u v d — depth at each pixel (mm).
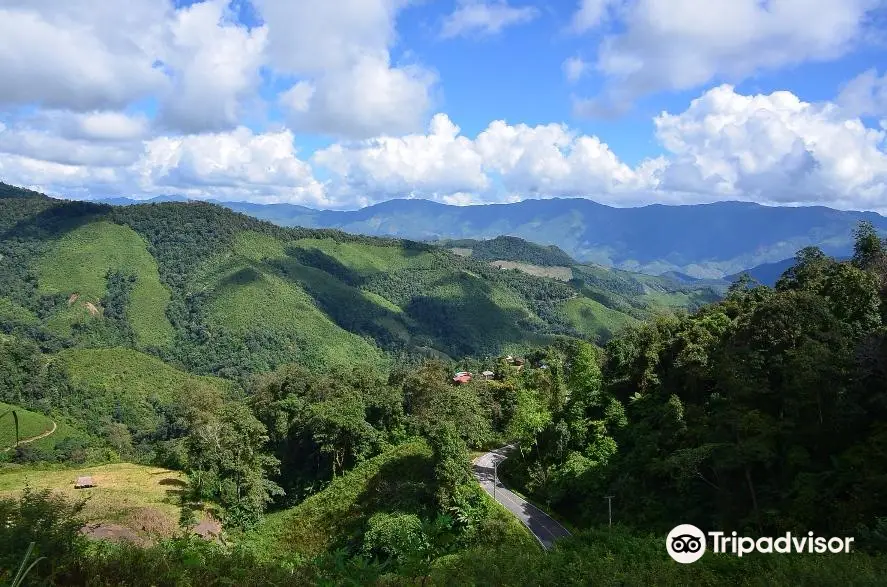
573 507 44125
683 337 47656
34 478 47812
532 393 59875
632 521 35625
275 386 73875
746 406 33312
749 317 39875
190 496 44438
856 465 25578
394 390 70312
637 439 42938
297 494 59906
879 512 22297
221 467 47000
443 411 58125
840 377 28906
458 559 15164
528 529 39344
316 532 43875
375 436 57188
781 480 29359
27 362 116000
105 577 9062
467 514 38312
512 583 13742
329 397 66812
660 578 15328
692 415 38406
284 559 12359
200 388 75500
